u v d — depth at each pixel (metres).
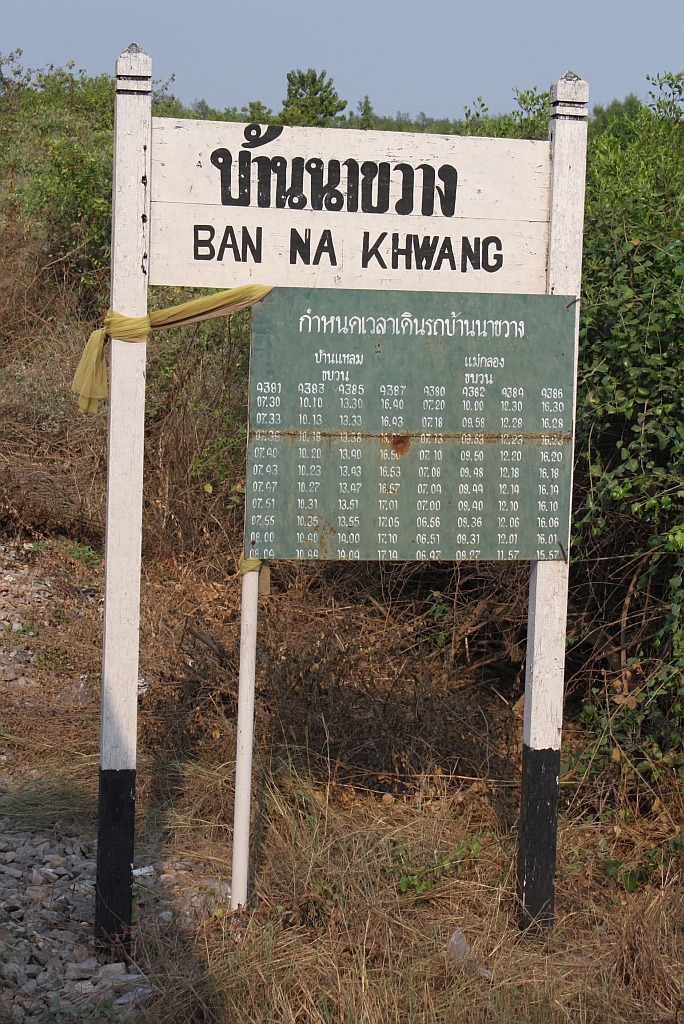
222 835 4.39
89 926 3.72
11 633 6.13
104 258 10.38
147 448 7.48
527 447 3.72
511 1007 3.31
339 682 4.97
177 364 7.94
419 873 4.00
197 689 5.23
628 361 4.54
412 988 3.30
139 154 3.41
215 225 3.51
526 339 3.69
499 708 5.45
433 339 3.63
